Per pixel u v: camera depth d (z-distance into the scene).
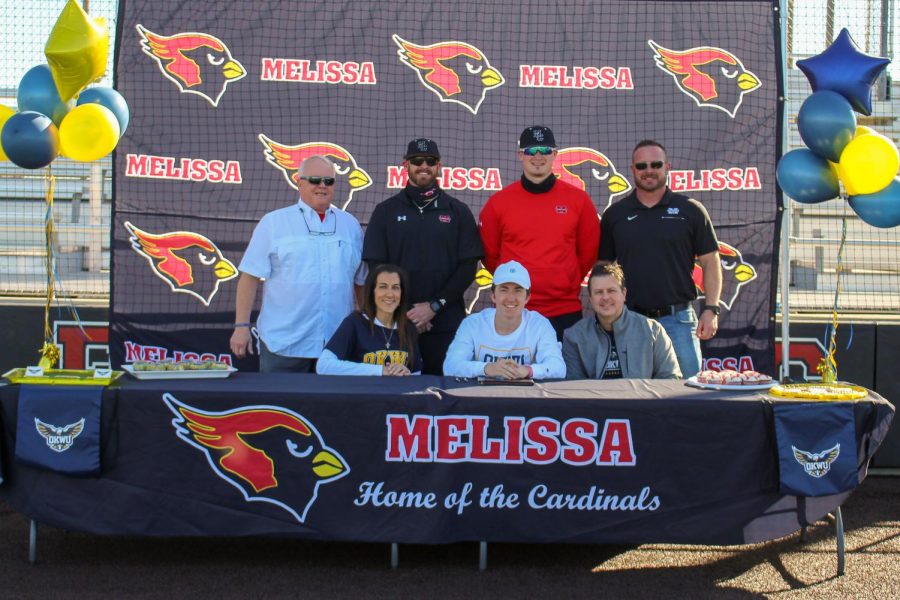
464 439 3.73
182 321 5.55
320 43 5.56
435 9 5.56
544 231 4.79
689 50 5.60
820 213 7.09
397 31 5.57
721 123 5.61
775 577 3.89
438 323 4.80
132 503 3.77
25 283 6.25
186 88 5.52
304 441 3.75
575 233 4.88
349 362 4.32
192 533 3.77
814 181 4.28
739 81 5.59
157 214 5.52
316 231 4.80
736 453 3.72
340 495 3.76
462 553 4.16
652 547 4.29
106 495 3.78
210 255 5.55
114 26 5.69
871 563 4.06
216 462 3.76
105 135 4.27
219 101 5.54
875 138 4.06
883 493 5.20
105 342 5.67
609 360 4.46
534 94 5.61
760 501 3.75
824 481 3.69
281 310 4.80
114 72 5.47
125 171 5.49
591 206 4.92
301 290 4.77
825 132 4.12
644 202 4.87
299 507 3.76
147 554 4.09
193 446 3.76
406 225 4.75
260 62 5.54
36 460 3.71
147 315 5.54
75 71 4.21
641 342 4.40
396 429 3.73
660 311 4.85
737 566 4.02
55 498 3.79
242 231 5.56
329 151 5.58
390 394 3.74
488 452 3.73
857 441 3.74
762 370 5.60
